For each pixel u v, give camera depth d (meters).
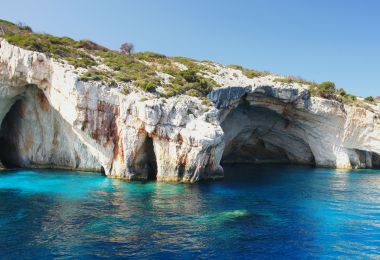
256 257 16.08
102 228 19.09
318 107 47.94
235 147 55.56
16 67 34.69
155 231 18.91
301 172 44.94
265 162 59.00
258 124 53.09
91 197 25.89
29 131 39.38
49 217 20.77
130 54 54.81
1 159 41.91
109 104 34.16
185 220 20.95
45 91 36.12
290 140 55.06
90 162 38.34
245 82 47.50
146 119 32.41
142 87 36.78
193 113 35.16
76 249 16.27
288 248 17.20
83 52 43.66
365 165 52.19
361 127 49.03
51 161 39.97
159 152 33.16
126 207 23.33
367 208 24.95
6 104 37.41
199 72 48.84
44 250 16.05
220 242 17.69
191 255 16.03
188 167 32.59
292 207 24.91
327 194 29.81
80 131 34.44
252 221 21.22
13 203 23.70
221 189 30.53
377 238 18.73
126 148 33.19
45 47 39.19
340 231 19.77
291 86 47.38
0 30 42.88
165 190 29.02
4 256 15.32
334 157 50.62
